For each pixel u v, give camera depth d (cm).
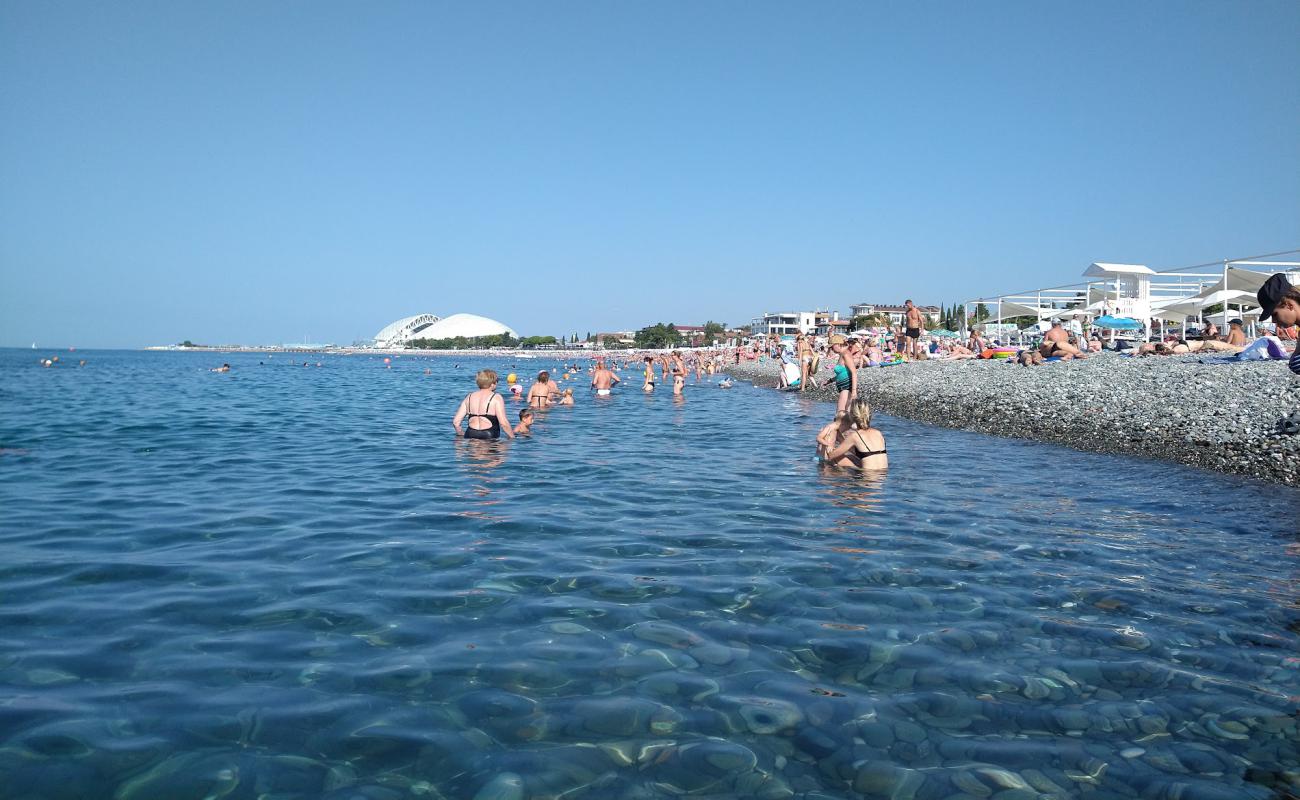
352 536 637
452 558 571
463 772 288
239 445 1248
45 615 445
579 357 15675
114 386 3331
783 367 3094
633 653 397
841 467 1023
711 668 379
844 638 418
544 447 1234
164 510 739
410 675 369
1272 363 1598
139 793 271
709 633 425
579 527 672
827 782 283
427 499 797
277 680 362
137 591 491
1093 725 324
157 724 319
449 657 390
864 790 278
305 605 467
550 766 292
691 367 6203
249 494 823
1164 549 599
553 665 381
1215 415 1197
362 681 362
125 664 378
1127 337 3338
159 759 293
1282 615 450
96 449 1189
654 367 6600
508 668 377
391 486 873
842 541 625
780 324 14888
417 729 319
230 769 288
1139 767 293
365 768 290
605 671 375
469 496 815
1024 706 341
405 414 1927
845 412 1098
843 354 1471
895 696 350
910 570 543
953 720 329
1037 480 920
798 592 494
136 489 848
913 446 1262
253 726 319
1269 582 513
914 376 2420
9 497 800
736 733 318
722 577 526
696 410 2042
